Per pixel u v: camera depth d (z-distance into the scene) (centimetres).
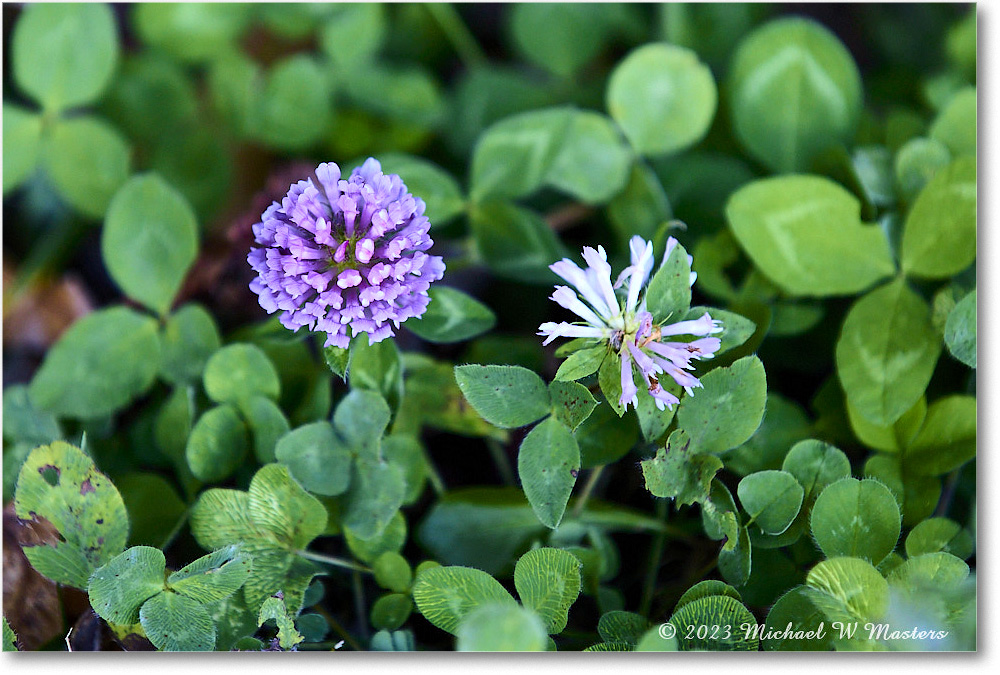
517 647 43
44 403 48
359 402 46
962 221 47
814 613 45
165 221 48
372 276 43
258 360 46
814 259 47
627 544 47
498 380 44
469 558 46
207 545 45
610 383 44
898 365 46
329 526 46
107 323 48
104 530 45
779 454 47
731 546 44
